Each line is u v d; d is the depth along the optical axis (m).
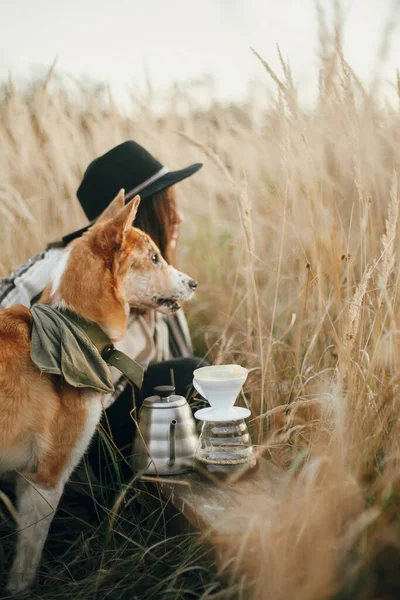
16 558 2.19
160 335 3.21
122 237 2.54
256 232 4.15
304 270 3.31
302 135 3.10
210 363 3.20
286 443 2.55
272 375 2.91
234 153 4.67
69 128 4.69
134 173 3.08
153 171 3.09
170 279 2.83
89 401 2.32
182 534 2.15
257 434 2.77
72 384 2.22
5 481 2.38
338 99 3.12
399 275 2.58
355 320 2.31
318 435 2.30
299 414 2.68
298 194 3.47
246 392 3.02
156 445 2.31
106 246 2.54
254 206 4.31
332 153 3.48
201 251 4.64
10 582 2.15
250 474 2.23
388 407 2.28
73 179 4.62
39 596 2.08
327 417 2.34
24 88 4.97
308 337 3.10
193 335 4.04
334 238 3.00
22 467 2.26
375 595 1.79
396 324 2.52
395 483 1.96
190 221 4.94
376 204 3.38
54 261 2.87
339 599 1.75
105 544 2.21
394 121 3.43
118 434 2.80
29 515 2.22
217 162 3.37
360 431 2.18
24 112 4.70
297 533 1.86
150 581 2.11
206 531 1.93
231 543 1.86
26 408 2.21
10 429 2.19
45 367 2.18
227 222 4.83
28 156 4.62
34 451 2.23
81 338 2.35
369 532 1.87
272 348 3.09
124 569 2.17
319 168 3.31
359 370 2.35
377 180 3.40
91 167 3.20
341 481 1.91
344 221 3.36
